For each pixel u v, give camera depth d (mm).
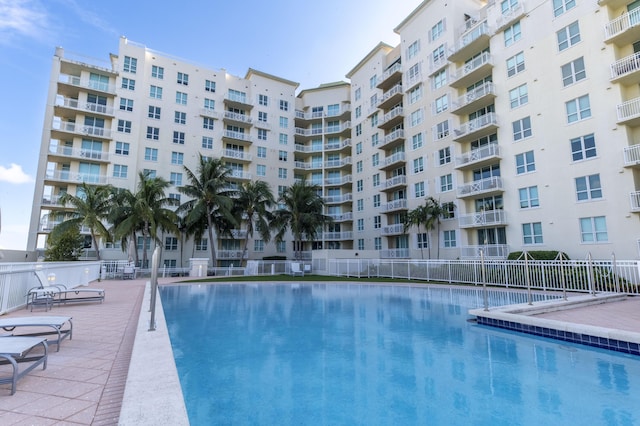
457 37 28375
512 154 22844
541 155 21109
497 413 3621
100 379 3752
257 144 43312
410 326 8094
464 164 25484
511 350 6059
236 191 33594
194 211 29750
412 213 27750
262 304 11750
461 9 29109
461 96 26469
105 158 32781
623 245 17109
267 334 7270
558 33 20781
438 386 4379
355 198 41875
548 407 3756
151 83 36750
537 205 21188
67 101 32312
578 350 6059
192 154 38094
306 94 49094
